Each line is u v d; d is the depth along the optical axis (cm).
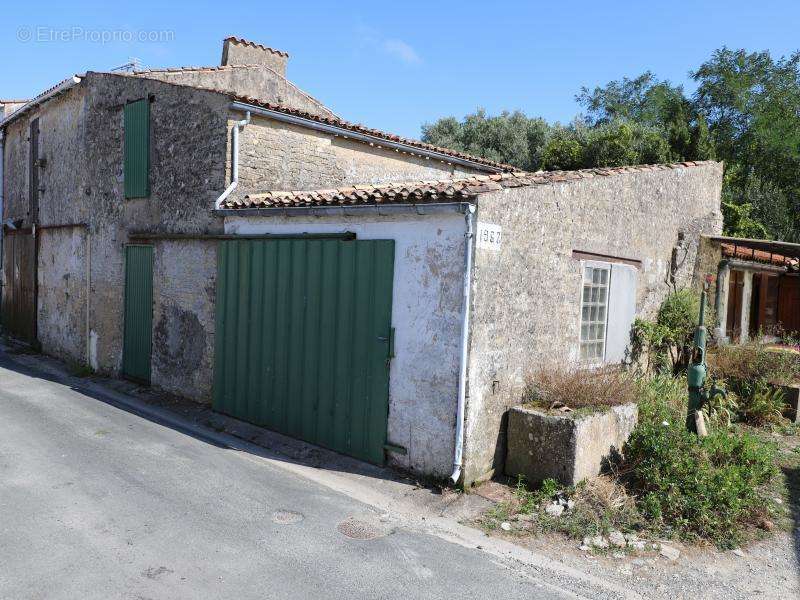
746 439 656
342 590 405
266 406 786
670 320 962
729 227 1934
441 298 597
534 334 679
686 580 448
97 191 1180
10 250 1644
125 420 819
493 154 2695
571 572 452
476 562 459
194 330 918
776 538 524
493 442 621
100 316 1168
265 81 1306
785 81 2731
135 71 1147
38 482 566
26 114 1527
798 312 1363
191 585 398
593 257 794
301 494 578
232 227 851
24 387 1020
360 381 667
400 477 620
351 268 678
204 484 587
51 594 377
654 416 691
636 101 3166
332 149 1044
